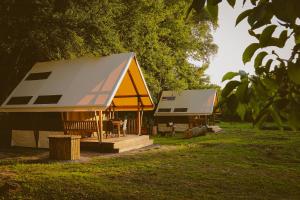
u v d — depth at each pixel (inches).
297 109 70.3
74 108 751.1
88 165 579.2
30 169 535.8
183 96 1624.0
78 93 779.4
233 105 72.4
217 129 1539.1
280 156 709.9
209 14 69.5
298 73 65.9
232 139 1118.4
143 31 1328.7
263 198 367.9
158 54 1376.7
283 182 454.6
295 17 58.5
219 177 484.1
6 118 948.6
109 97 725.3
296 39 68.5
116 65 809.5
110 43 946.1
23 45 920.9
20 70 1053.2
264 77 71.8
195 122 1518.2
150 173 507.2
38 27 876.6
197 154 730.8
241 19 67.7
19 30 898.7
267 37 68.2
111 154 718.5
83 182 438.6
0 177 466.3
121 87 911.7
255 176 492.7
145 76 1310.3
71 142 634.2
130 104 983.0
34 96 848.3
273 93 73.0
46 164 585.6
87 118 906.1
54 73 896.9
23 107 832.9
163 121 1606.8
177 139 1160.2
